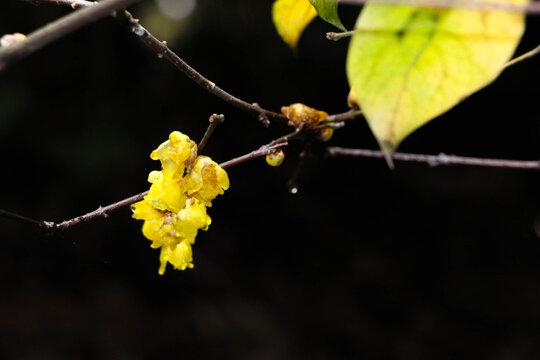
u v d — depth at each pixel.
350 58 0.36
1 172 1.33
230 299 1.34
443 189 1.60
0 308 1.20
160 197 0.41
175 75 1.41
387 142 0.36
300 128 0.44
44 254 1.31
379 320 1.37
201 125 1.46
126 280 1.32
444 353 1.29
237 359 1.19
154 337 1.22
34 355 1.12
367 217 1.57
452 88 0.36
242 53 1.42
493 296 1.42
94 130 1.35
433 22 0.36
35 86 1.34
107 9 0.36
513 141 1.57
